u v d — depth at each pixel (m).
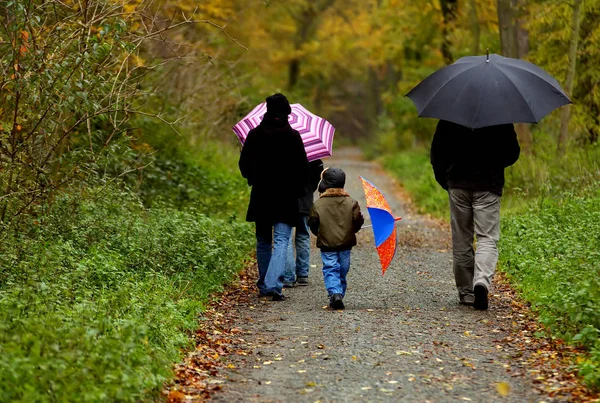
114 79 20.28
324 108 143.12
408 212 44.38
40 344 10.83
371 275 22.30
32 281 13.23
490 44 51.78
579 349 13.72
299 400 11.42
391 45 72.62
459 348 14.27
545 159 37.19
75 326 12.10
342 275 18.36
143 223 21.64
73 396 9.98
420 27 60.25
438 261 24.98
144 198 29.00
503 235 25.92
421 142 88.19
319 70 109.69
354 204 18.03
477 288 17.25
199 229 21.92
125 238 20.05
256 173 19.08
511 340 14.78
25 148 18.72
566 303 14.54
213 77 40.88
